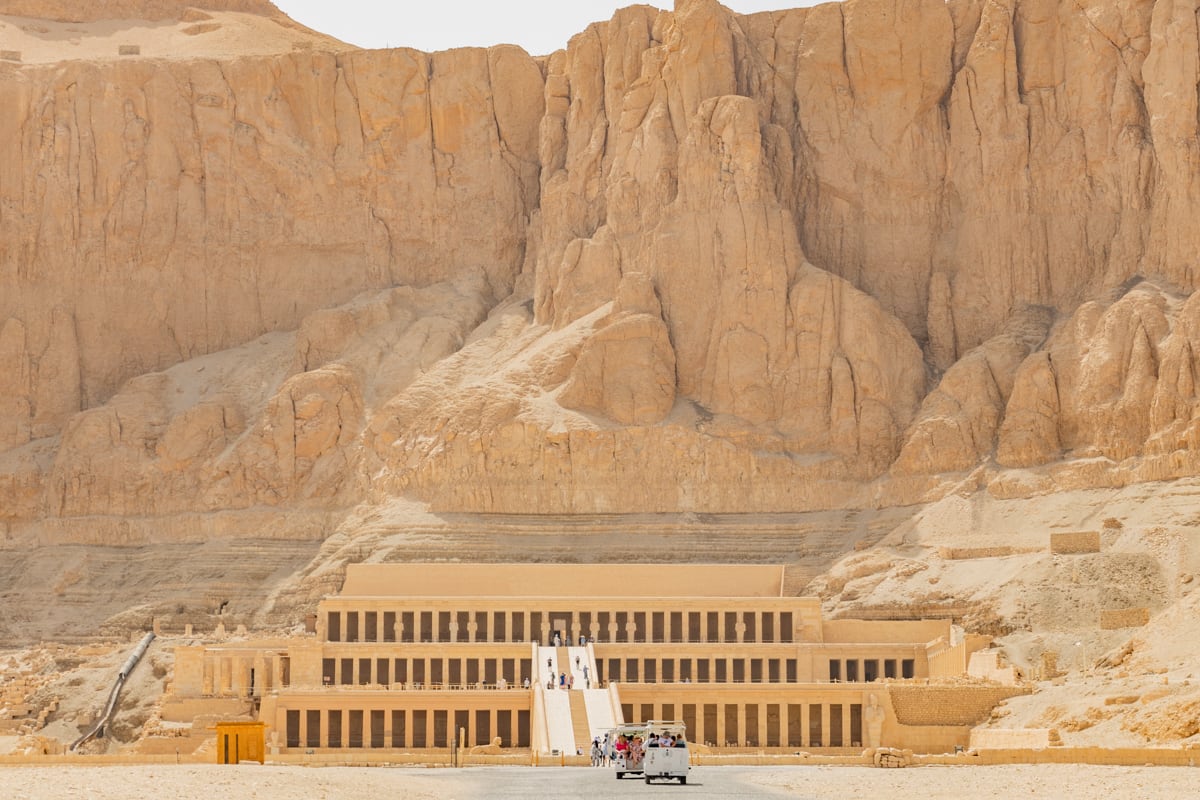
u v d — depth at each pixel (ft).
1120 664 563.89
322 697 593.83
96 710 642.22
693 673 635.25
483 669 632.38
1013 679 580.30
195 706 615.98
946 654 622.95
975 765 467.93
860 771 460.14
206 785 354.95
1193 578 612.70
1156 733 473.67
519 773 467.11
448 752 567.59
